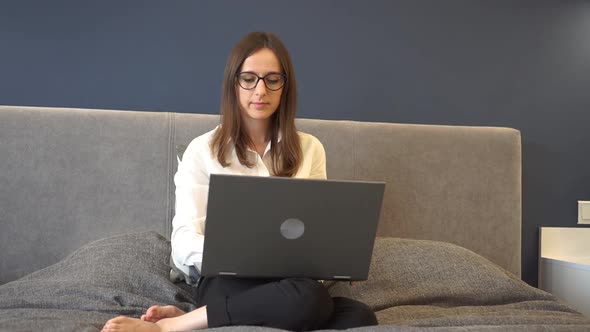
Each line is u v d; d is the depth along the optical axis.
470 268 2.07
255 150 1.94
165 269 1.97
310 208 1.45
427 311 1.83
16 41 2.46
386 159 2.59
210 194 1.39
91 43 2.52
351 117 2.73
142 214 2.38
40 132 2.32
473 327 1.45
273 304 1.42
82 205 2.33
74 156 2.34
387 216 2.58
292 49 2.68
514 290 2.02
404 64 2.78
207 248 1.45
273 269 1.49
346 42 2.73
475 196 2.66
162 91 2.57
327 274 1.52
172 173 2.41
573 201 2.90
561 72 2.91
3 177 2.28
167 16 2.58
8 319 1.46
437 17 2.81
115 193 2.36
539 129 2.89
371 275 2.02
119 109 2.54
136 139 2.40
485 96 2.85
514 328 1.46
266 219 1.43
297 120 2.54
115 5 2.54
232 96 1.87
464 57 2.83
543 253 2.84
